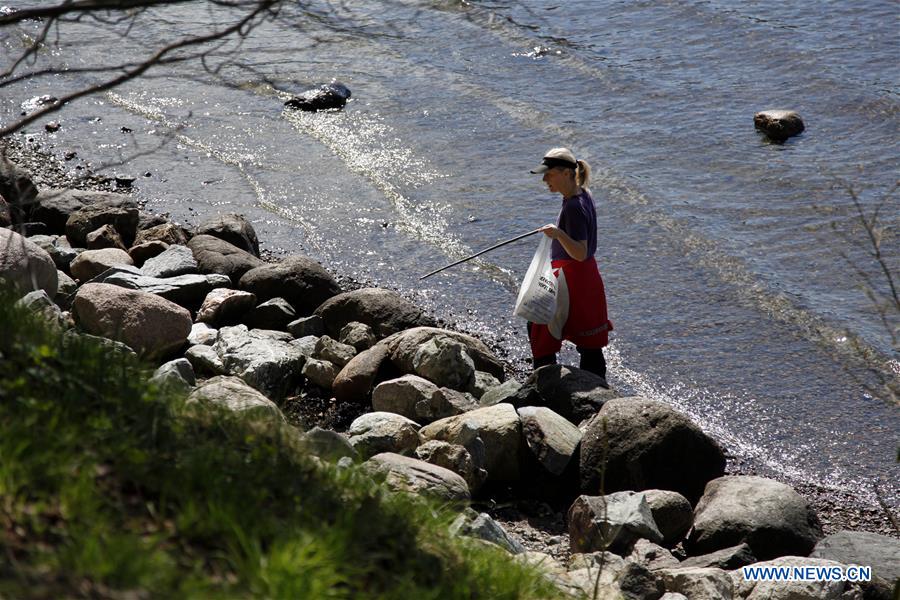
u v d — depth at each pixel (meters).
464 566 16.27
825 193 52.66
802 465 32.88
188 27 74.19
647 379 37.53
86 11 15.64
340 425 31.53
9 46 71.44
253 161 57.41
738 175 55.47
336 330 37.88
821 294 43.00
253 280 39.22
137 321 31.12
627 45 78.38
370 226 50.03
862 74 69.69
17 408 15.66
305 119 64.06
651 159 58.12
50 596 11.81
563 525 27.22
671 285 44.19
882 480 32.06
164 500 14.30
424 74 72.00
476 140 61.28
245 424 18.20
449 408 30.80
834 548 25.08
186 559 13.41
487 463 28.20
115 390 17.23
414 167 57.22
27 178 45.75
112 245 42.88
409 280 45.00
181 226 48.38
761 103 66.06
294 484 16.23
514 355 39.16
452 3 83.94
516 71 73.50
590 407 30.34
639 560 23.83
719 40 78.06
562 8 87.75
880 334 39.75
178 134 60.62
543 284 31.61
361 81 70.00
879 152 57.91
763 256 46.41
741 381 37.34
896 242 46.84
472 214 51.34
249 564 13.46
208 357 32.00
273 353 32.69
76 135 59.59
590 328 31.95
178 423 17.06
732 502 26.25
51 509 13.56
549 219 50.56
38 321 20.03
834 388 36.75
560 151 30.72
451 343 33.50
